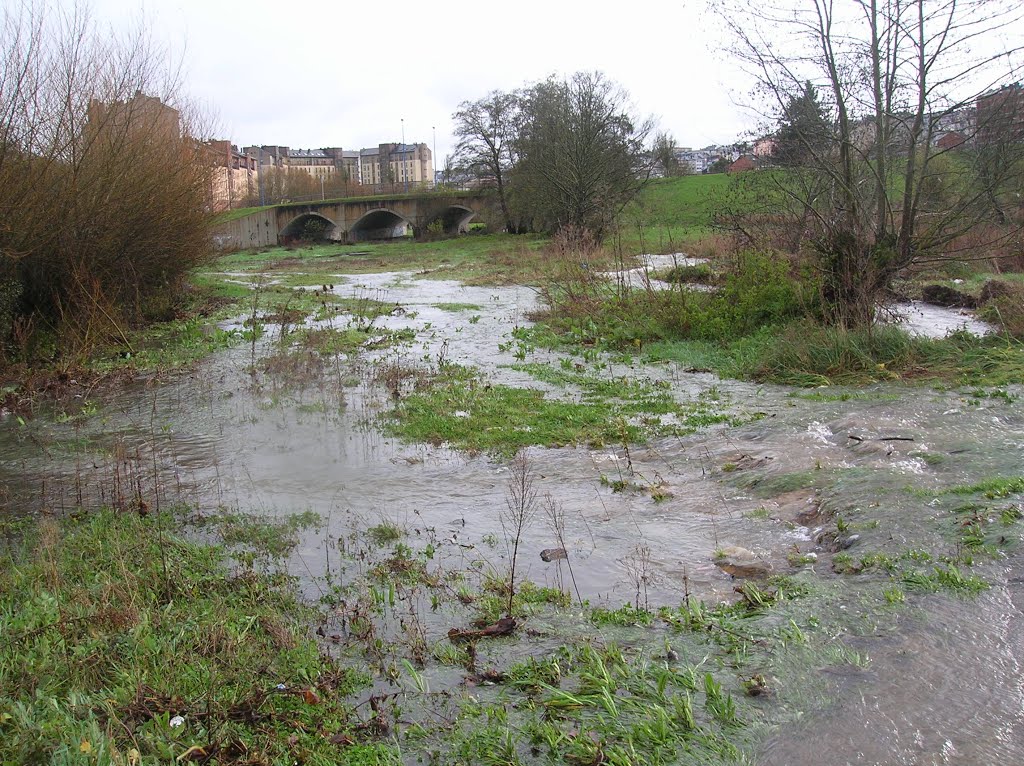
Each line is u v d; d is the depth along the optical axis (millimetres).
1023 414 8688
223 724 3988
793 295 14539
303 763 3748
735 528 6551
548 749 3791
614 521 6820
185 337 16953
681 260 25719
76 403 11586
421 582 5727
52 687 4246
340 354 14766
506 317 19531
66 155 14859
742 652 4531
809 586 5285
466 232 79625
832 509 6535
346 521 7000
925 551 5500
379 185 95375
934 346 12070
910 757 3570
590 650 4621
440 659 4672
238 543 6547
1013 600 4762
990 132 13586
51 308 16094
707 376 12242
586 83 43938
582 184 41688
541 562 6047
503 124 65188
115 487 7797
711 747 3707
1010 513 5785
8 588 5512
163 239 18500
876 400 9898
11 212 13391
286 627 5020
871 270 13508
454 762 3736
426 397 11219
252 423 10242
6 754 3559
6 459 9016
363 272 36969
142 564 5965
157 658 4586
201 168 21891
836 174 14023
